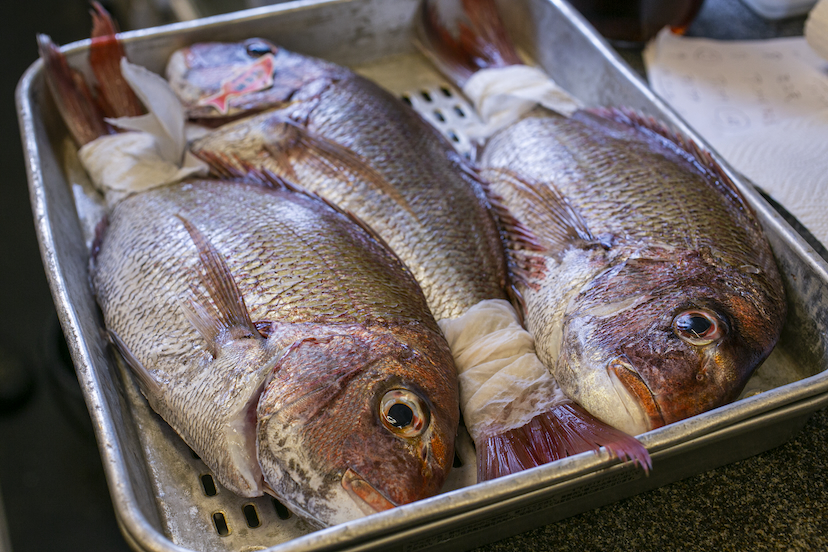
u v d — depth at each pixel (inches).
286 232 26.0
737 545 24.7
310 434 23.0
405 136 30.5
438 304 27.6
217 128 31.3
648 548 24.5
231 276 25.1
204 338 24.7
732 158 32.5
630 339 24.8
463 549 24.0
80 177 31.6
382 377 23.5
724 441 24.2
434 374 24.3
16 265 49.9
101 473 41.3
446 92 35.6
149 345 25.4
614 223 27.3
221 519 24.6
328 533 21.0
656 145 29.3
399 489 22.7
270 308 24.7
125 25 51.4
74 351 24.2
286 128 30.3
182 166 29.7
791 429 25.3
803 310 26.4
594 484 23.4
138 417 26.0
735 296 25.3
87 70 32.1
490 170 30.6
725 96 34.9
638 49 37.2
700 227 26.6
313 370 23.6
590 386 24.8
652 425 24.2
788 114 34.3
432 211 28.9
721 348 24.4
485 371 25.9
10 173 53.4
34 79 30.8
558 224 27.9
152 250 26.4
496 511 22.0
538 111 31.7
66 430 42.3
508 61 34.5
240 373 23.9
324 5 34.0
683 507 25.2
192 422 24.5
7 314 47.4
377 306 24.9
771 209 27.1
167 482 25.1
